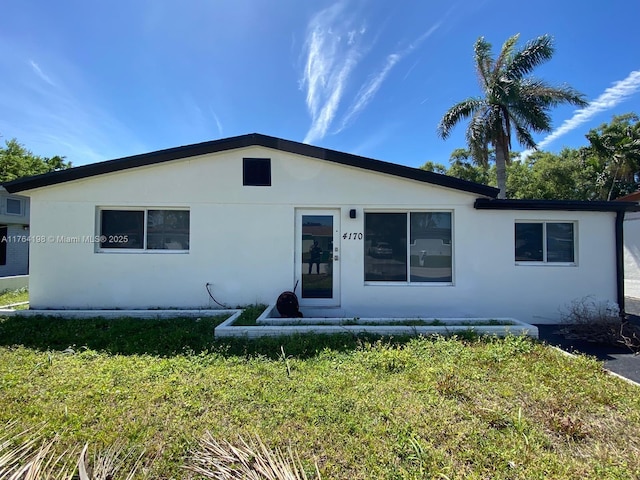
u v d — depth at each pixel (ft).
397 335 17.38
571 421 9.17
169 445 8.18
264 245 22.80
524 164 95.91
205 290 22.75
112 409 9.78
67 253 22.57
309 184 22.84
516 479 7.13
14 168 73.46
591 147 81.56
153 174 22.74
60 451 7.92
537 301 22.43
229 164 22.84
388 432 8.77
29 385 11.34
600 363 13.82
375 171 22.65
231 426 9.01
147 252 22.81
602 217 22.58
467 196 22.62
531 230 23.02
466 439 8.52
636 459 7.79
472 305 22.57
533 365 13.34
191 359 14.01
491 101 56.49
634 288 37.83
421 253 23.03
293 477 7.01
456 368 12.92
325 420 9.32
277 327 17.46
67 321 20.03
